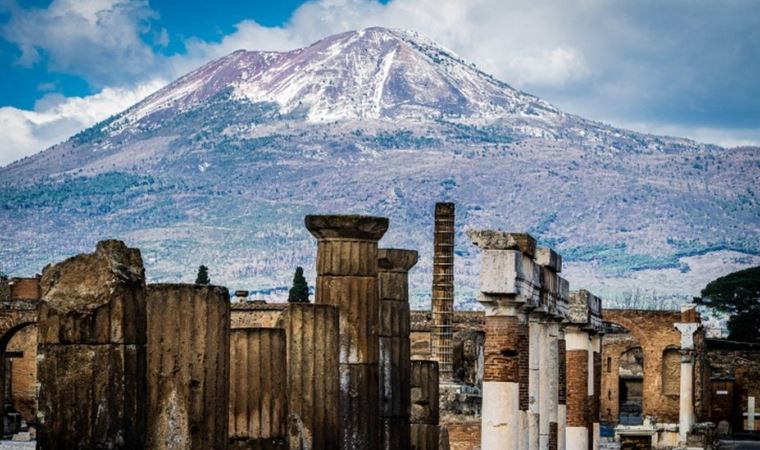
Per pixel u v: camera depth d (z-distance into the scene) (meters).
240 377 33.84
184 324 30.83
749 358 161.00
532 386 58.16
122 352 28.84
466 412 91.50
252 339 33.97
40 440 28.67
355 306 38.59
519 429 54.00
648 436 129.75
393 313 42.31
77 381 28.61
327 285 38.59
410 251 42.69
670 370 155.00
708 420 149.00
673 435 133.12
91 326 28.69
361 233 38.72
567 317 65.81
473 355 119.56
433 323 103.44
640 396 194.62
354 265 38.66
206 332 31.02
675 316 154.50
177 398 30.67
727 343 164.75
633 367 196.62
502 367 51.12
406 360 42.53
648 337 154.62
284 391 34.25
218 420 31.20
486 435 51.06
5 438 98.75
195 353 30.88
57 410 28.61
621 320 155.25
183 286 30.89
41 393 28.69
